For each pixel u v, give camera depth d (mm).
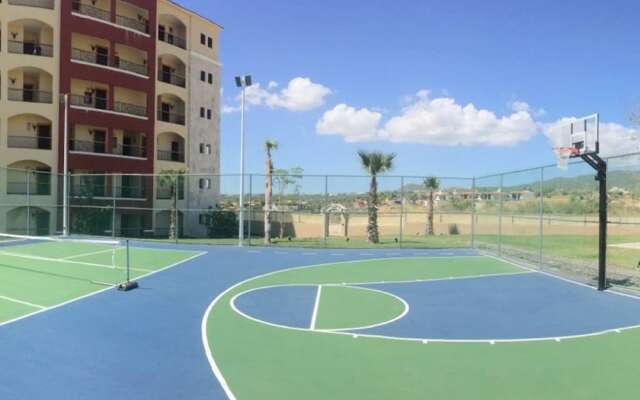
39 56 34312
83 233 33781
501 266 19906
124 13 40812
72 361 7926
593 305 12484
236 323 10461
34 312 11172
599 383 7109
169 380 7133
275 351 8523
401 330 9969
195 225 45438
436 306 12289
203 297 13234
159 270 18062
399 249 26422
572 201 22391
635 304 12617
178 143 46062
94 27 37000
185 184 41594
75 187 34344
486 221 31547
